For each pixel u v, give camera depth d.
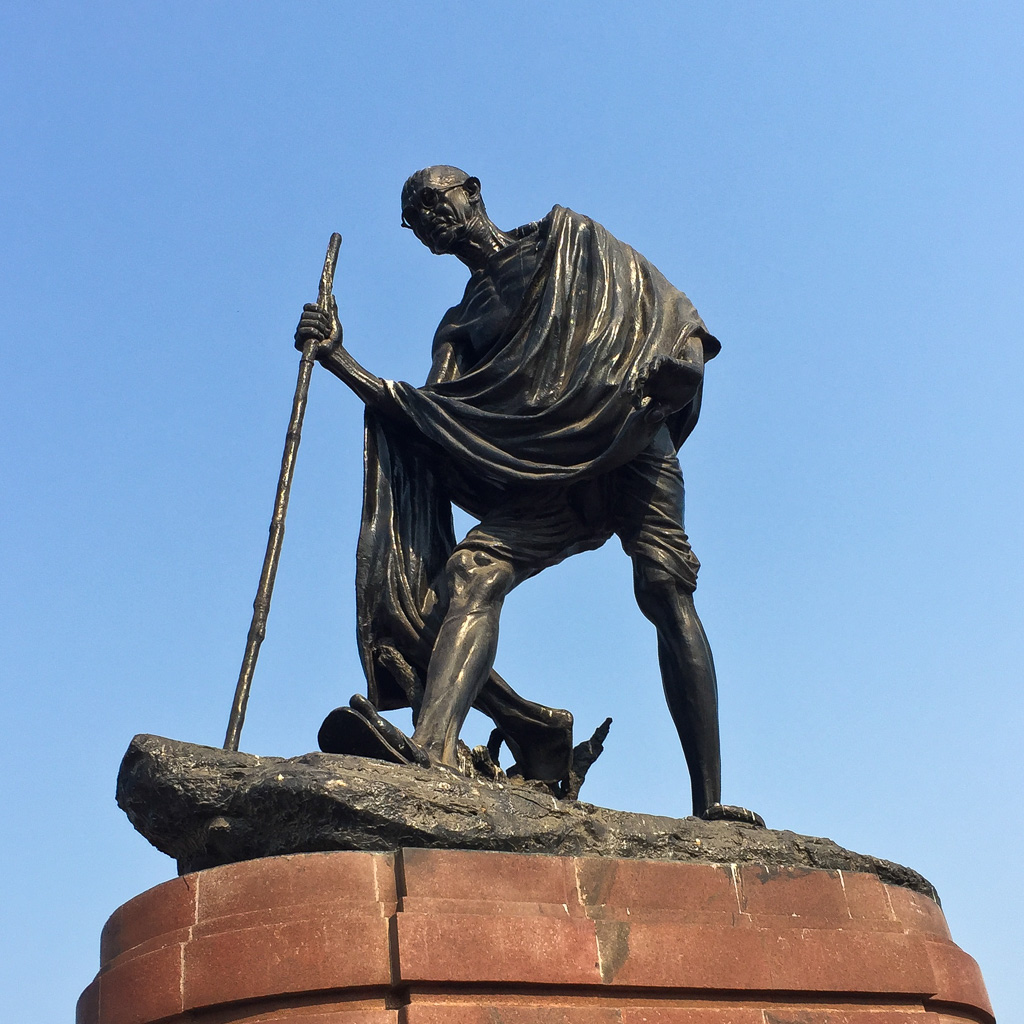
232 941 8.51
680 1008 8.98
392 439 12.31
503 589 11.52
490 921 8.70
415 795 9.22
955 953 10.38
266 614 10.78
